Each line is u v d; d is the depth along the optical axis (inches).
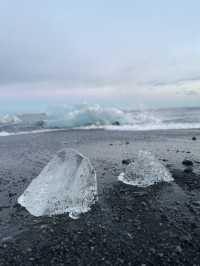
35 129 743.1
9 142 514.0
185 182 235.0
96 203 194.1
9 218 176.1
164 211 179.3
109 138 531.8
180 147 404.2
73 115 821.2
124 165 298.2
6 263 128.0
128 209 183.5
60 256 132.6
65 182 199.5
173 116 956.6
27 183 247.4
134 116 883.4
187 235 148.5
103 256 131.8
